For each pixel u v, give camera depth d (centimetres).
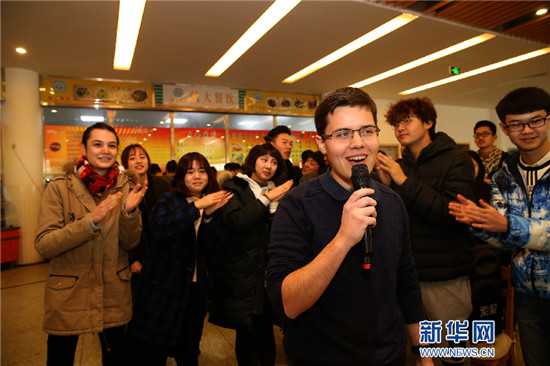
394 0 378
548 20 432
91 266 164
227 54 525
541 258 138
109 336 177
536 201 138
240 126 720
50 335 158
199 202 176
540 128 132
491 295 179
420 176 168
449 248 155
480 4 393
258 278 195
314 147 783
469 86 729
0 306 351
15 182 528
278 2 377
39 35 423
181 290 180
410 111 169
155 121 649
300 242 90
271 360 204
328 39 467
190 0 359
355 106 88
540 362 143
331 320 91
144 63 534
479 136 360
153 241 181
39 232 155
